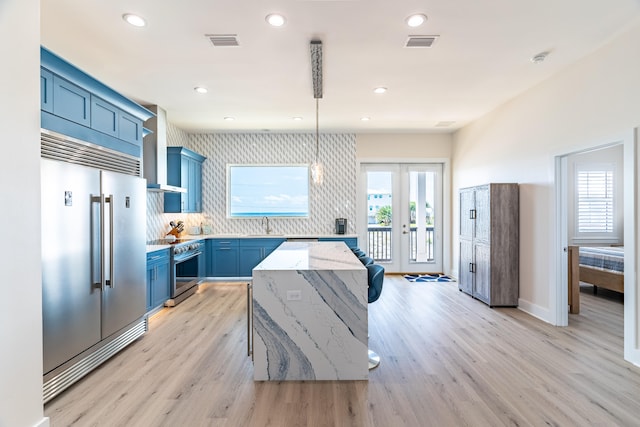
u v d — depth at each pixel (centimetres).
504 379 257
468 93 430
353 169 657
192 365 282
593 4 243
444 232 663
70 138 256
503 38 290
